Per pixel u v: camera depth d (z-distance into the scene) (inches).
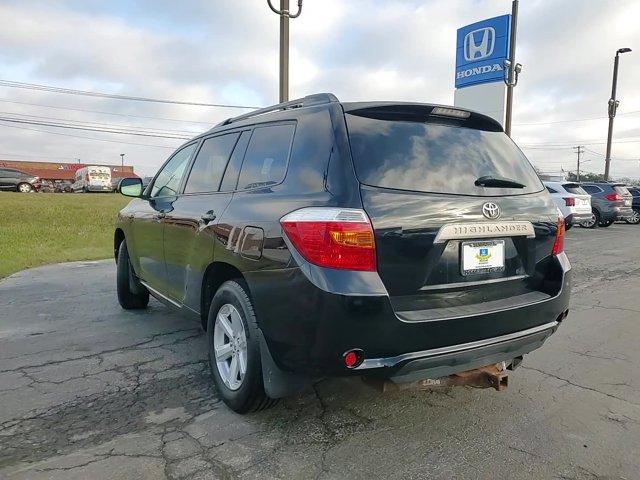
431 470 104.4
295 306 102.7
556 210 134.1
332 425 122.8
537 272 127.8
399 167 108.9
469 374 122.1
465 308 110.5
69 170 2615.7
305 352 102.4
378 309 97.5
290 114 128.0
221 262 130.0
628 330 205.5
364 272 98.7
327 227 99.2
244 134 144.6
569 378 154.2
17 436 115.9
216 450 110.8
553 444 115.0
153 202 187.6
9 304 240.1
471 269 112.7
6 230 522.3
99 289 274.5
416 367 102.7
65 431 118.5
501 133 136.9
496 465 106.3
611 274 340.2
